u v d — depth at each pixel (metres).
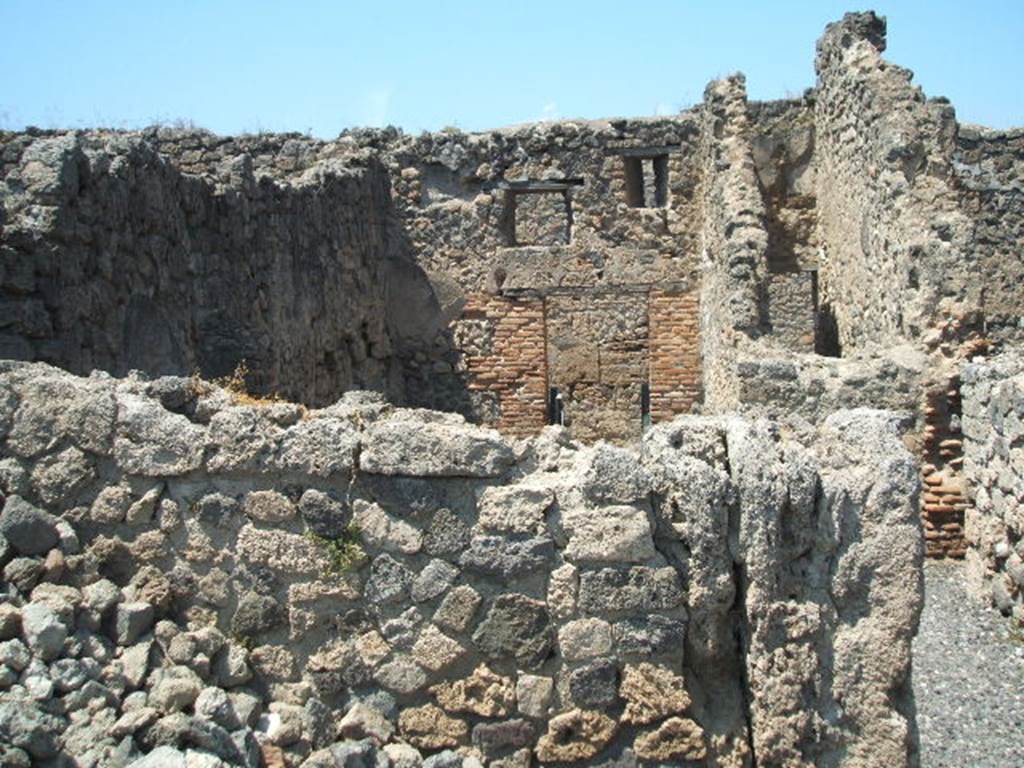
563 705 5.60
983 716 8.45
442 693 5.64
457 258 19.86
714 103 17.88
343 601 5.71
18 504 5.74
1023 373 11.02
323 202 16.31
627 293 19.89
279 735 5.54
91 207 9.77
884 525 5.48
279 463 5.73
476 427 5.82
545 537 5.60
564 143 19.67
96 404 5.86
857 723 5.48
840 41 16.91
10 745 5.00
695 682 5.64
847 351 16.72
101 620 5.62
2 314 8.73
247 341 12.51
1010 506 10.63
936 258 13.29
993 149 20.95
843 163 16.84
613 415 23.95
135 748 5.23
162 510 5.80
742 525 5.50
